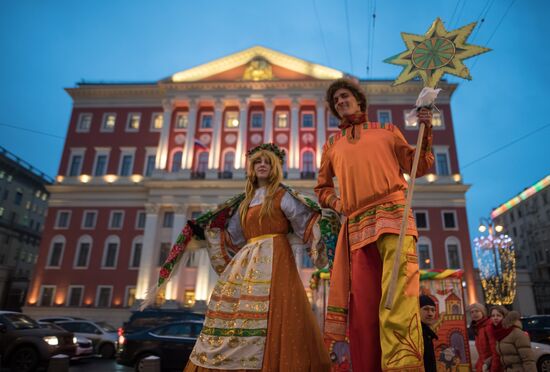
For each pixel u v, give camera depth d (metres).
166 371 10.41
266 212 2.48
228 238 2.76
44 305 30.27
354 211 2.00
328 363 2.17
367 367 1.74
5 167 42.81
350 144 2.11
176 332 10.49
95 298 30.22
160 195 31.39
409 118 2.01
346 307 1.91
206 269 28.53
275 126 33.81
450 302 7.88
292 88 33.97
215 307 2.33
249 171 2.70
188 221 2.77
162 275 2.64
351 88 2.30
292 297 2.24
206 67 35.59
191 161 32.50
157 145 34.41
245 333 2.12
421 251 29.31
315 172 31.78
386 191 1.91
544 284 40.34
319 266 2.46
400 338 1.61
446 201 30.31
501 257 27.00
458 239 29.36
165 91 34.78
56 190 33.19
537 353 9.82
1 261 41.69
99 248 31.55
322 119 33.09
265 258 2.37
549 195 43.53
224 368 2.06
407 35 2.23
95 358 14.77
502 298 26.53
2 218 42.28
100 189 32.88
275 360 2.04
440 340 7.71
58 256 31.69
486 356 4.79
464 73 2.03
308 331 2.17
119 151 34.59
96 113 35.81
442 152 31.81
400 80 2.16
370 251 1.89
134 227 31.91
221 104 34.09
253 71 34.91
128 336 10.52
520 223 48.84
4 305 34.78
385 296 1.71
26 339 9.48
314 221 2.42
